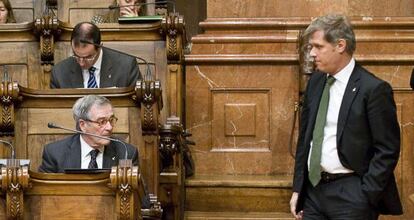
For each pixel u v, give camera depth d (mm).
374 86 7410
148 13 12359
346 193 7434
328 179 7520
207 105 11375
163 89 10609
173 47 10531
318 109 7629
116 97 9117
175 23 10508
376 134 7379
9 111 9031
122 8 11938
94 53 10023
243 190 10500
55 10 12586
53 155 8609
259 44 11562
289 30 11688
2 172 7133
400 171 10820
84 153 8602
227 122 11336
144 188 8000
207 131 11344
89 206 7223
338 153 7461
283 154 11273
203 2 15586
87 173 7363
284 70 11352
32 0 12758
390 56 11195
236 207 10492
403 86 11125
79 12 12531
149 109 9000
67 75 10172
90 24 10055
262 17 11797
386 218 10531
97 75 10148
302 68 11016
